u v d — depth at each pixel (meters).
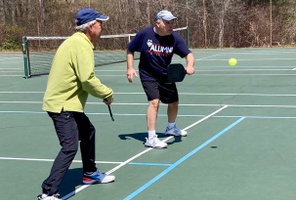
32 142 8.21
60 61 5.09
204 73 17.22
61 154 5.09
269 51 25.92
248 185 5.63
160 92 7.62
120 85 15.15
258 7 29.48
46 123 9.80
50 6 31.92
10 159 7.18
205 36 29.58
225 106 10.91
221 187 5.59
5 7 34.44
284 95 12.10
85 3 31.25
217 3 29.42
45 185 5.06
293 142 7.50
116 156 7.08
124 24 29.38
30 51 28.84
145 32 7.20
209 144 7.55
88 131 5.60
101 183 5.88
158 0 29.44
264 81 14.70
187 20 29.52
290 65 18.73
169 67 7.04
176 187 5.64
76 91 5.15
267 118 9.38
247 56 23.42
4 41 32.97
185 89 13.77
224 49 28.39
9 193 5.68
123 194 5.47
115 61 23.36
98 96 5.13
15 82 16.72
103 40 29.23
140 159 6.88
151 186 5.71
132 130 8.85
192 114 10.09
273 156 6.78
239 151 7.09
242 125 8.83
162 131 8.57
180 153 7.10
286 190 5.44
